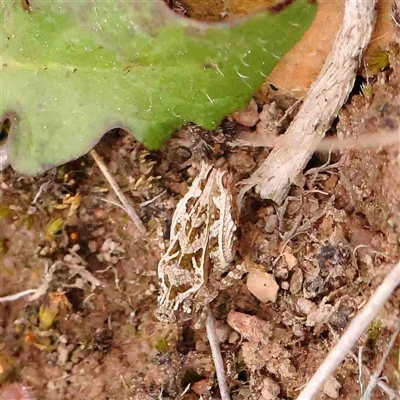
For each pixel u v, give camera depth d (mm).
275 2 62
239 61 62
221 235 62
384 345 58
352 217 62
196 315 65
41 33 63
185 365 67
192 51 62
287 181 64
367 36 59
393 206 59
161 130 64
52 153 65
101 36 62
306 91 64
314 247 63
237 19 60
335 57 60
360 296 61
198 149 67
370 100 61
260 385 64
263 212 65
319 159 64
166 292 65
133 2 61
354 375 60
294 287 64
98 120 64
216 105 64
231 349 66
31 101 64
